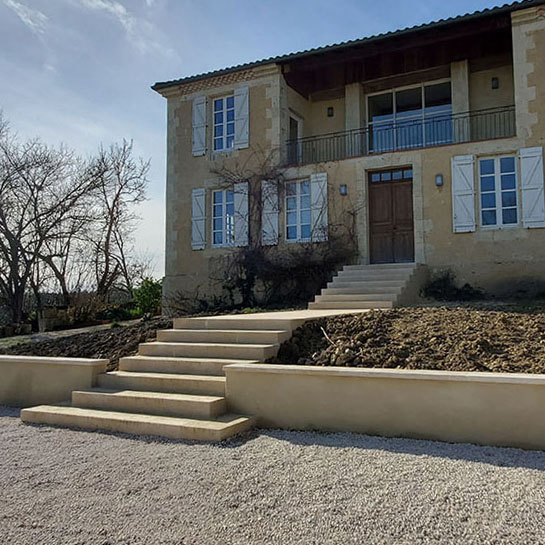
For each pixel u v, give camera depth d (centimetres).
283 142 1483
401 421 473
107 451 464
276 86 1477
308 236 1416
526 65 1207
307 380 514
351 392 495
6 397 714
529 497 331
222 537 298
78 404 613
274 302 1416
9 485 391
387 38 1303
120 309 2081
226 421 508
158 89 1633
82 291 2250
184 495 357
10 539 306
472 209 1227
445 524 301
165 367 666
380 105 1588
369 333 652
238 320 745
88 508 344
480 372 474
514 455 413
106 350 845
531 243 1174
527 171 1189
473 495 336
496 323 656
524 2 1180
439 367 539
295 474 385
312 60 1431
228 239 1534
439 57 1402
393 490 349
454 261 1241
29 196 1986
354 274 1243
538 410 428
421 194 1283
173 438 495
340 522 309
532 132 1195
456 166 1252
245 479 379
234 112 1534
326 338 668
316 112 1641
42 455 461
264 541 292
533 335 600
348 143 1548
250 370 542
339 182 1374
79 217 2111
